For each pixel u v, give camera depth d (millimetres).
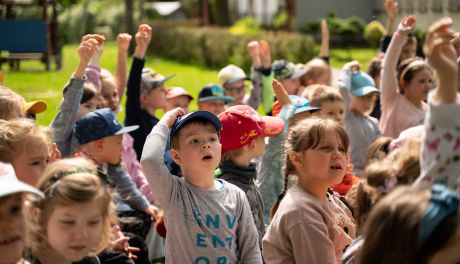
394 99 7031
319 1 35344
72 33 39219
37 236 3375
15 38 22062
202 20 34938
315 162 4141
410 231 2525
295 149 4223
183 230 4059
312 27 32875
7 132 4105
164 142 4160
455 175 3076
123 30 35094
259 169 5414
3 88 5027
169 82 19922
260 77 8141
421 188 2672
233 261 4129
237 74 8453
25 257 3459
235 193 4262
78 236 3289
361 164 6934
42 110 5578
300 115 5750
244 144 4820
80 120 5641
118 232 4949
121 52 7480
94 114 5637
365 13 34500
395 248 2553
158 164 4066
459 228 2494
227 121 4840
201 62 25828
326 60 9375
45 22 22172
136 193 5785
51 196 3318
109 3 44438
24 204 3119
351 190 4234
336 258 4031
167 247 4121
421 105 7023
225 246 4082
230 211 4156
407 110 6941
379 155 4230
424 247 2512
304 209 3992
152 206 5887
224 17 36531
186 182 4188
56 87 17797
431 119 3045
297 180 4738
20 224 2969
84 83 5906
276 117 5336
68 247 3299
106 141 5590
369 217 2684
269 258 4078
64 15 39375
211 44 25141
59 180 3334
